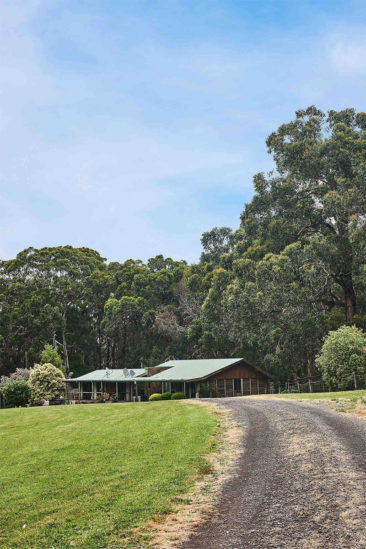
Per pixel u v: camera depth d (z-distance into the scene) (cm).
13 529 898
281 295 4588
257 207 5462
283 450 1269
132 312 6712
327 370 3170
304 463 1114
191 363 4659
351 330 3284
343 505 824
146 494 1010
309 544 693
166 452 1387
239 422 1792
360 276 4588
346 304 4956
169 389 4412
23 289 7069
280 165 5397
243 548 707
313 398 2333
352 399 2059
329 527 744
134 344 6906
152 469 1209
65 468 1338
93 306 7469
